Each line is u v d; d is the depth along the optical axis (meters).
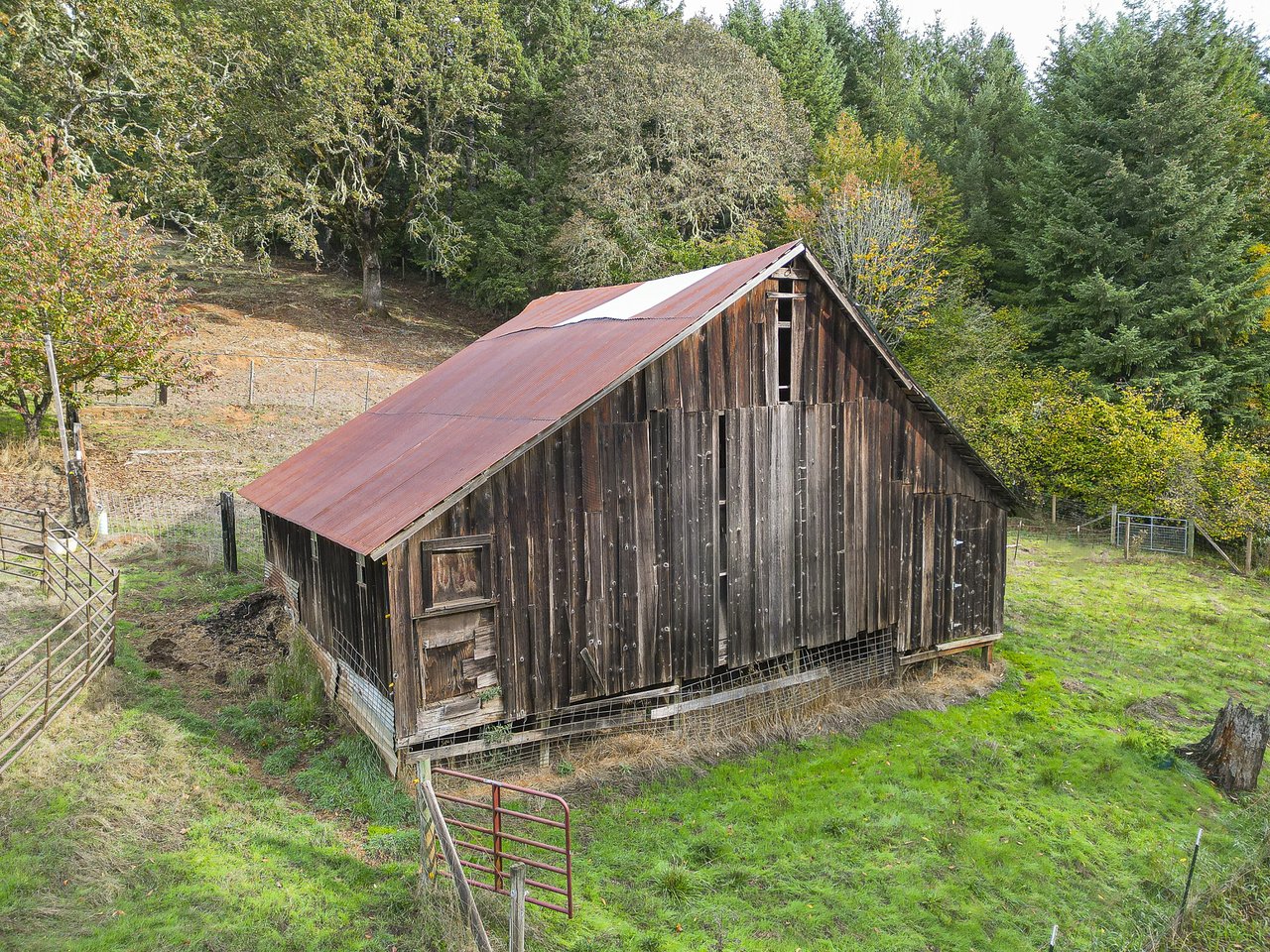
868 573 13.62
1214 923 9.05
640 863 8.95
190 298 41.59
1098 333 31.88
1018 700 14.20
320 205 37.69
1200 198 29.22
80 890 7.36
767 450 12.20
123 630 13.63
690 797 10.32
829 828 9.98
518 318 18.23
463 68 38.94
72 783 8.80
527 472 10.00
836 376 12.97
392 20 37.69
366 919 7.50
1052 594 20.53
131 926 7.00
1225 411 30.23
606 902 8.23
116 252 21.56
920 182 37.78
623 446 10.77
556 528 10.28
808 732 12.36
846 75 59.59
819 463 12.84
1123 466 26.80
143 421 26.50
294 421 28.27
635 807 10.00
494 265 43.53
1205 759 12.17
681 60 40.44
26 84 27.39
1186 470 25.08
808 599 12.85
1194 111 29.73
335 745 10.73
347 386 33.22
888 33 63.84
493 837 8.44
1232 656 16.78
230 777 9.60
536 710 10.29
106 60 27.91
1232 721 11.87
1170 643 17.39
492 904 7.73
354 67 36.34
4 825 7.99
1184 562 24.45
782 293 12.26
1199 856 10.08
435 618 9.48
